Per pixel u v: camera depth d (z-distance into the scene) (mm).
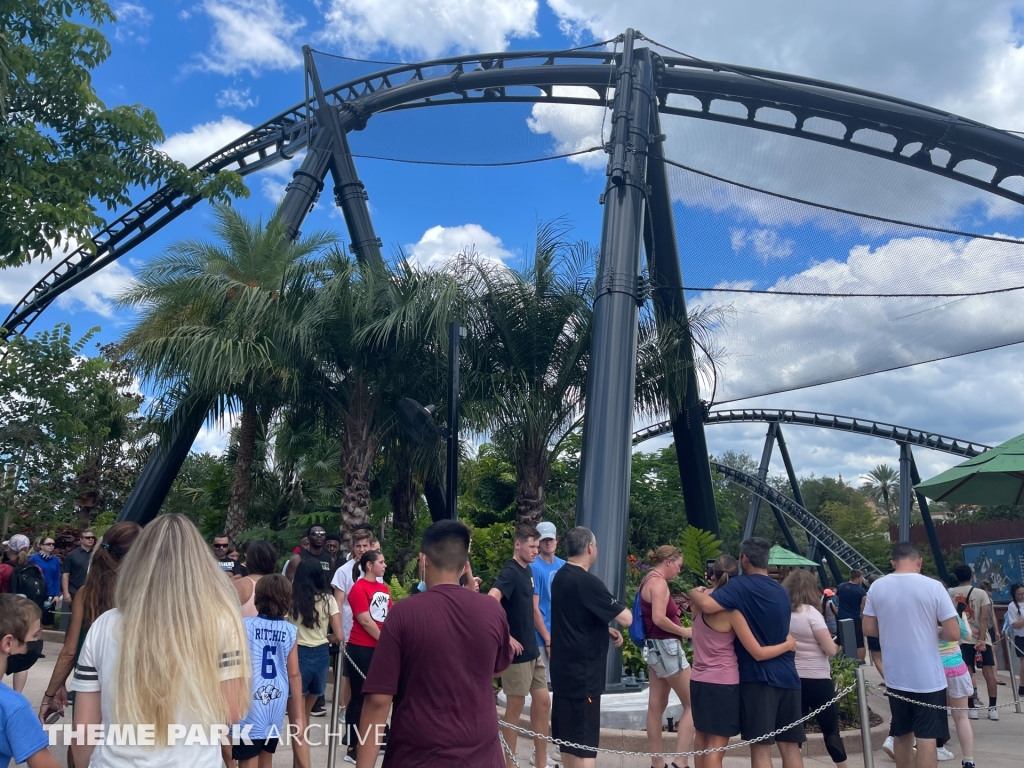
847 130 19828
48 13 10188
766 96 19797
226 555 10562
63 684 4633
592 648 5648
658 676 6840
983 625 10820
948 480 10008
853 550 35344
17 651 3404
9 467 18844
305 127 25266
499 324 15414
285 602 4977
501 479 28359
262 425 17391
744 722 5617
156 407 15758
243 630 2820
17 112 10258
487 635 3428
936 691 6008
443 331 14312
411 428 10211
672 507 36688
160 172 11469
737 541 52906
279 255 16531
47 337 17250
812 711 6203
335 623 7035
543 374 15609
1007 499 11047
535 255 15547
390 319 14180
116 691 2541
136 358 14727
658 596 6582
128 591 2660
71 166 10438
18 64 9523
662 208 16547
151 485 15984
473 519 28266
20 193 8773
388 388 15359
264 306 14547
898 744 6211
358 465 15305
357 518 15164
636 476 36375
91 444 24484
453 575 3592
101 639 2676
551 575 7371
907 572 6262
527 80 22594
